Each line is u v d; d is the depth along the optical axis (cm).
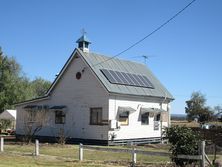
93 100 3541
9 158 2333
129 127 3625
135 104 3709
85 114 3591
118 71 3809
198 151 1823
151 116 3888
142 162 2188
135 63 4219
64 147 3125
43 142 3734
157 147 3384
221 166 1853
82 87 3638
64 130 3716
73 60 3722
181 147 1842
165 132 1909
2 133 4803
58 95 3825
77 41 3772
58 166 2019
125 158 2433
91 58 3688
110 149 2227
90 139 3525
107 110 3431
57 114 3803
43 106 3912
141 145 3562
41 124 3644
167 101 4109
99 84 3500
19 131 4019
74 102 3688
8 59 6006
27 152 2698
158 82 4200
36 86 8131
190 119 6106
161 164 2067
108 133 3419
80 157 2298
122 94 3522
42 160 2266
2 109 5741
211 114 4288
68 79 3759
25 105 4034
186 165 1853
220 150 2723
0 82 5825
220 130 3053
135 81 3831
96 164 2103
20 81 6050
